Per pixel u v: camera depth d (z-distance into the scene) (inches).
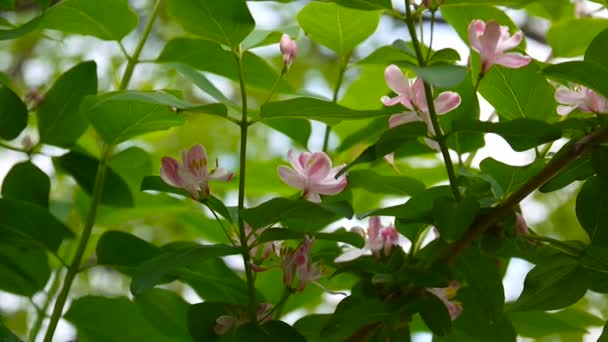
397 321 37.1
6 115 39.9
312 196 37.4
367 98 42.2
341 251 39.4
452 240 36.7
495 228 36.9
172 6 37.7
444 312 36.8
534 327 39.6
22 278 40.1
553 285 37.3
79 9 39.2
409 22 37.2
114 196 40.8
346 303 37.3
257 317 37.4
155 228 54.2
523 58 37.2
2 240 39.1
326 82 69.6
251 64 40.3
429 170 41.3
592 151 36.5
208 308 37.4
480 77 37.3
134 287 36.1
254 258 37.8
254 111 38.4
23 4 49.4
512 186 37.4
